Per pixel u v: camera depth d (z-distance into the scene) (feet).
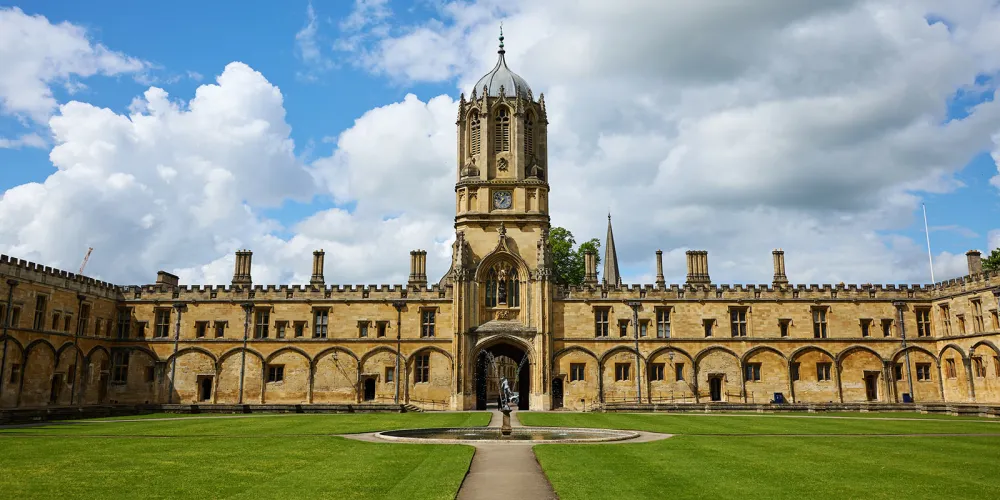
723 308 222.48
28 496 57.31
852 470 71.97
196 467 72.79
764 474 68.90
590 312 220.84
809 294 223.92
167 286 224.33
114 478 65.92
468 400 210.59
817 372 219.82
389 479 64.90
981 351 200.54
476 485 63.36
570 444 94.53
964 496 58.70
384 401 214.90
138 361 219.61
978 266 217.77
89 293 209.26
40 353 188.24
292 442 97.91
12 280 177.99
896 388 218.79
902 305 223.71
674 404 187.83
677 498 56.80
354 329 220.23
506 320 216.95
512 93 236.63
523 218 223.92
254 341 219.61
